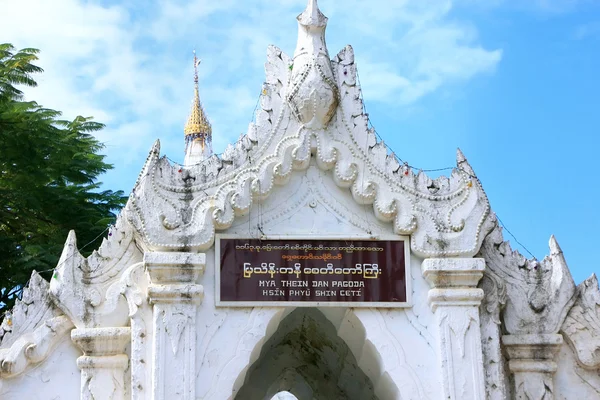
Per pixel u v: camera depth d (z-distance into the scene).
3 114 21.00
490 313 13.82
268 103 14.09
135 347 13.09
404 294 13.59
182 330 13.00
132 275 13.54
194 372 12.88
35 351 13.41
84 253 22.31
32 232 23.50
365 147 14.03
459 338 13.35
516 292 14.30
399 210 13.76
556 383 14.12
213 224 13.43
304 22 14.28
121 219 14.04
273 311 13.40
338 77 14.38
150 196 13.38
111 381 13.38
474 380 13.19
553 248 14.53
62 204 22.55
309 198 13.96
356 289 13.55
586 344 14.12
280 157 13.80
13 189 22.06
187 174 13.65
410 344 13.44
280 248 13.62
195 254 13.23
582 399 14.07
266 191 13.69
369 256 13.71
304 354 17.19
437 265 13.52
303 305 13.42
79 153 23.38
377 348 13.40
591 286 14.34
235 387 13.12
